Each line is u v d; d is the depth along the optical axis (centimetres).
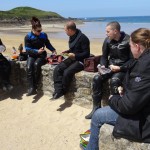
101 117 198
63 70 308
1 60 347
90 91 295
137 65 168
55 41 1086
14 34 1661
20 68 360
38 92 347
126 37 275
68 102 317
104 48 287
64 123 286
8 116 311
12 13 4103
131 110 168
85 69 304
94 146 205
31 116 307
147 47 170
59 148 250
